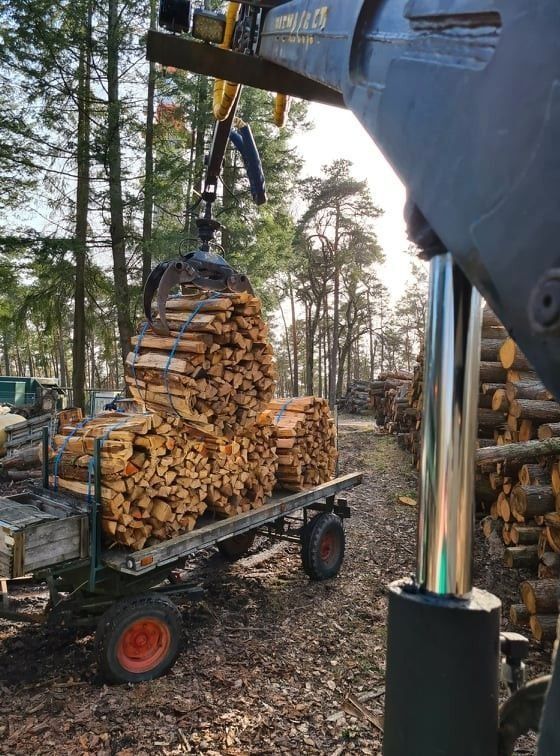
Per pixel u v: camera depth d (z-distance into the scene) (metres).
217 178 4.82
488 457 5.44
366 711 3.72
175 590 4.46
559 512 5.05
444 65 0.77
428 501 0.89
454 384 0.87
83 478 4.30
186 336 4.60
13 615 4.12
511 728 0.88
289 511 5.58
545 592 4.54
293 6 1.71
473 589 0.91
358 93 1.02
